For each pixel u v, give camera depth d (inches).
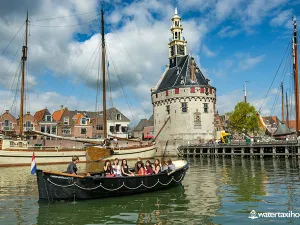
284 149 1784.0
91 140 1679.4
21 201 580.7
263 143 1716.3
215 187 729.6
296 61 1891.0
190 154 2188.7
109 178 588.1
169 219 454.3
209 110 2393.0
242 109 2372.0
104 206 538.3
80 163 1574.8
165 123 2381.9
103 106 1680.6
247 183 785.6
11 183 822.5
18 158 1392.7
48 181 547.8
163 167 755.4
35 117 2485.2
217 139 2331.4
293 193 634.2
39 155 1461.6
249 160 1643.7
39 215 484.1
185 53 2691.9
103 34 1742.1
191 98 2343.8
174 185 742.5
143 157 1889.8
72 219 462.3
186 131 2324.1
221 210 499.5
